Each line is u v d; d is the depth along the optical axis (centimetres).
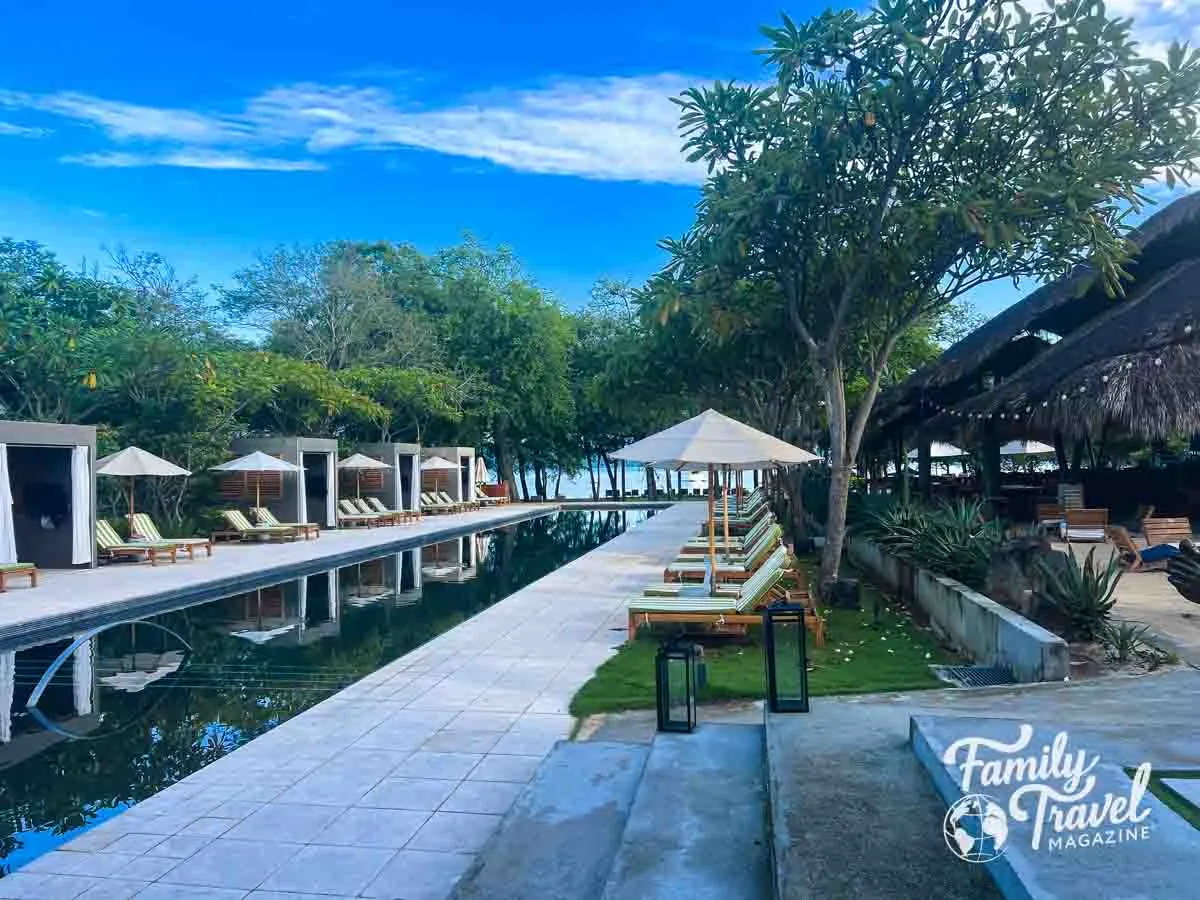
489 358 3584
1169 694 513
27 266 2505
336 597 1312
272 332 3300
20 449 1584
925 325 2259
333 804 466
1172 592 887
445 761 530
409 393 3053
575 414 3812
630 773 477
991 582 778
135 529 1762
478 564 1728
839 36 898
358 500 2695
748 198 947
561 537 2327
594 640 866
